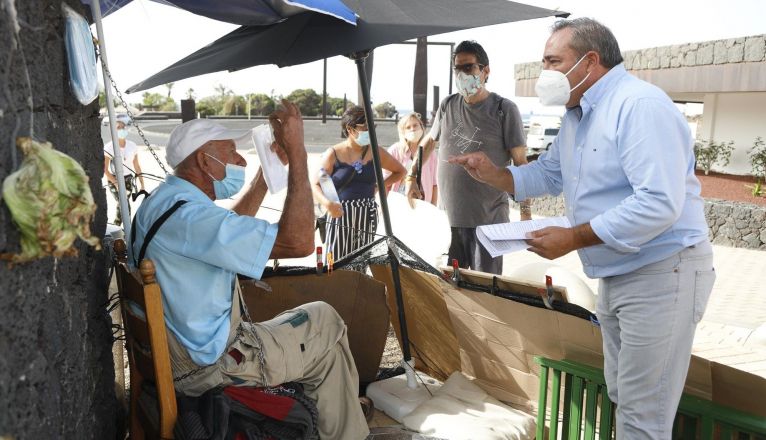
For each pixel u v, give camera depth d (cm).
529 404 346
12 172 157
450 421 319
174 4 360
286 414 265
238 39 372
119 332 330
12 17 160
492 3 326
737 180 1648
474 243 481
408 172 563
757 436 246
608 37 260
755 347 560
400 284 362
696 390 269
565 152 281
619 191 257
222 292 260
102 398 254
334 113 3531
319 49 312
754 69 1220
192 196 262
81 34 213
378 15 312
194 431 238
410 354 369
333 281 363
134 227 264
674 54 1394
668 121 239
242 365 265
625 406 260
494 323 336
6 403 154
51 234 152
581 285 396
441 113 493
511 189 326
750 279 852
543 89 268
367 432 303
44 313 183
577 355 312
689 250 250
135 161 606
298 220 255
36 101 180
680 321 250
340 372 301
